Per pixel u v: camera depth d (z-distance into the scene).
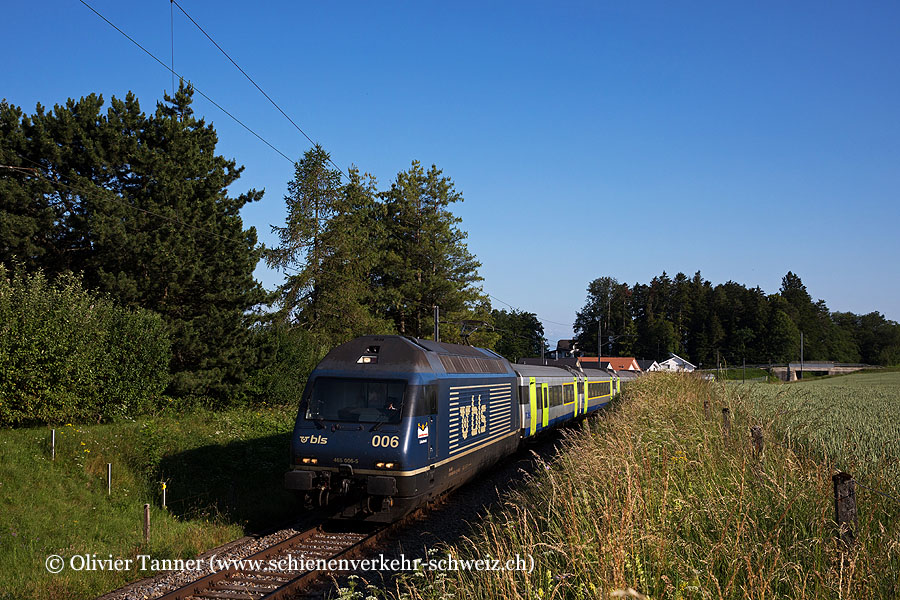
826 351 118.88
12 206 20.89
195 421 19.12
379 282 44.84
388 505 9.61
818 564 4.82
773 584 4.68
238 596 7.08
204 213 23.23
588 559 5.11
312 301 33.75
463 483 12.34
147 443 13.17
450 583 5.68
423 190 45.88
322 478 9.86
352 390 10.31
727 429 9.36
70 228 21.91
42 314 16.09
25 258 20.88
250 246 24.78
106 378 17.83
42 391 15.52
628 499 5.32
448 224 45.66
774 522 5.57
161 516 10.32
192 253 21.80
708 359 107.56
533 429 18.30
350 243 34.22
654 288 126.62
